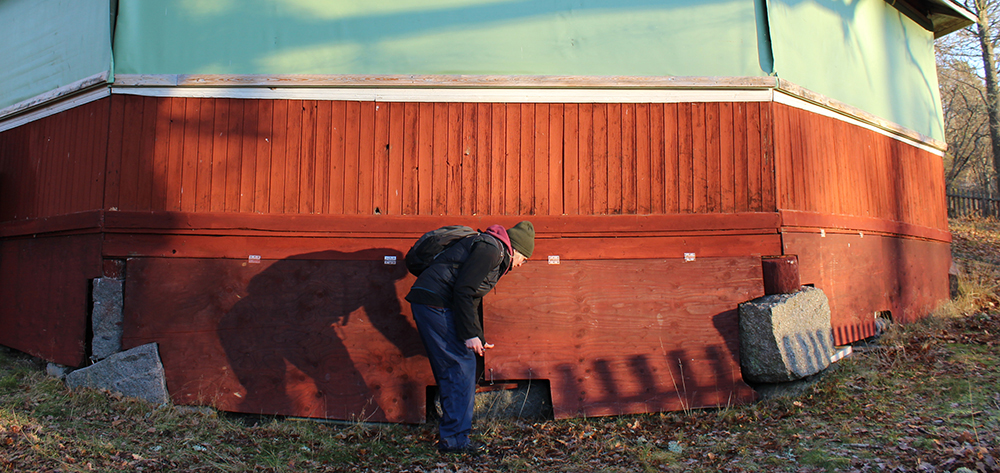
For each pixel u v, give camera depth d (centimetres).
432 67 428
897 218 604
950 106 2380
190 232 405
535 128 430
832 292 479
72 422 350
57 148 452
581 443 368
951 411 363
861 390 417
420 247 361
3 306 496
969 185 2647
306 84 416
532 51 433
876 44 598
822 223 471
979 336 529
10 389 401
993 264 845
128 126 410
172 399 394
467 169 425
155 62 417
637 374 414
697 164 435
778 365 402
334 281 411
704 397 413
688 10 445
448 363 347
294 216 411
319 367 405
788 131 457
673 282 425
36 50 480
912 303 604
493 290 416
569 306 418
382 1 430
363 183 420
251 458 335
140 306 400
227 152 414
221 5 424
